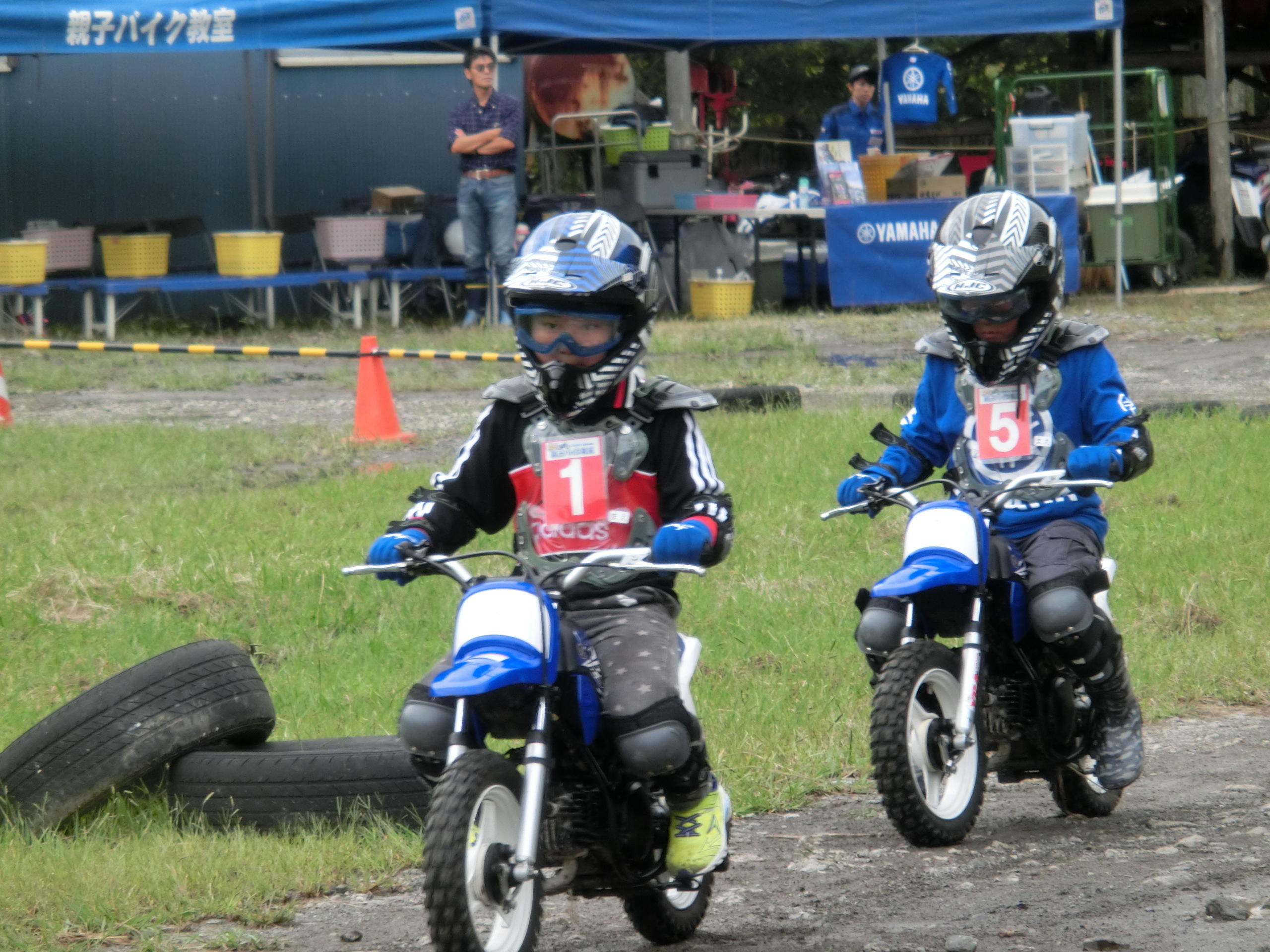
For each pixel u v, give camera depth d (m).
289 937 11.34
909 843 12.58
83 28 43.94
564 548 10.54
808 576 22.25
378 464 29.81
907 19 48.75
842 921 11.30
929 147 66.19
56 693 17.73
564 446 10.47
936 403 13.90
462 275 52.34
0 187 53.16
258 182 56.47
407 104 57.97
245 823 13.77
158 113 54.88
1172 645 19.30
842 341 46.75
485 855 9.22
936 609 12.84
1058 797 13.88
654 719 9.82
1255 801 14.07
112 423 34.81
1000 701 13.05
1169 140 56.25
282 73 56.34
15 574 21.75
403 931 11.41
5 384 34.72
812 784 14.91
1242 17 70.44
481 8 46.75
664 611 10.56
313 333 50.59
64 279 50.53
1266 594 21.12
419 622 20.31
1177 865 12.14
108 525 24.55
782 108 85.75
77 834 13.71
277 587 21.41
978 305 12.88
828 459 29.23
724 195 53.94
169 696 14.16
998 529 13.51
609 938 11.45
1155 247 55.12
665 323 51.41
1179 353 43.03
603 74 65.19
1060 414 13.43
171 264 54.84
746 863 12.88
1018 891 11.68
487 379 41.12
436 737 9.73
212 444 31.72
